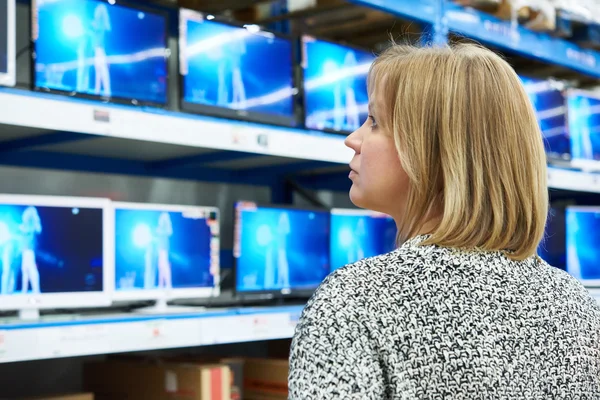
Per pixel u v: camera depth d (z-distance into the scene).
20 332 1.62
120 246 2.19
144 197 2.56
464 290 0.70
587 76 3.73
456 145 0.75
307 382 0.66
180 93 2.22
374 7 2.34
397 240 0.83
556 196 3.99
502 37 2.80
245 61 2.38
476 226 0.73
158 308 2.27
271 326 2.14
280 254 2.62
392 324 0.68
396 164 0.81
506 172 0.75
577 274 3.50
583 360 0.73
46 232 1.99
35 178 2.27
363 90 2.70
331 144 2.33
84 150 2.31
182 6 2.57
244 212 2.53
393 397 0.67
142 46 2.14
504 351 0.69
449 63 0.77
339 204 3.21
